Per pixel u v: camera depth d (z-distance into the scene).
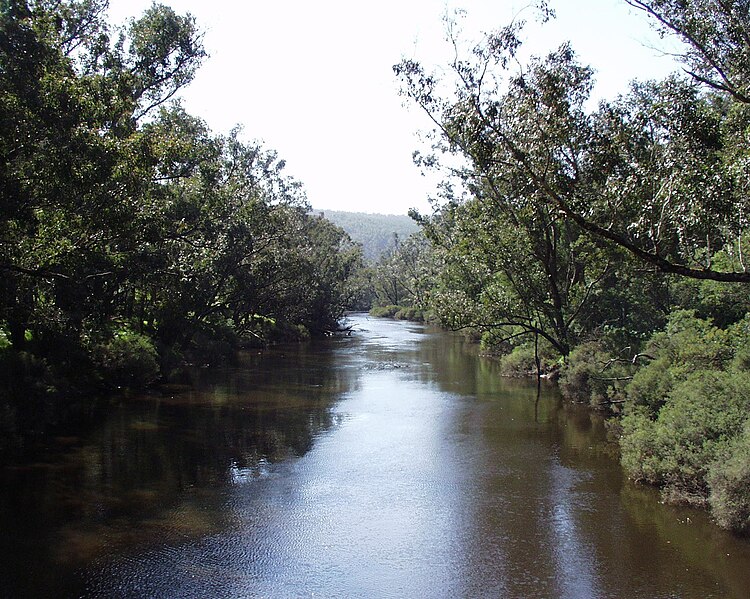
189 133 27.50
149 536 10.16
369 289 111.06
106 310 19.28
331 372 30.72
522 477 13.49
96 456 14.75
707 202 10.26
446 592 8.37
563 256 28.22
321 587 8.50
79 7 19.83
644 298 26.47
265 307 46.31
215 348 34.88
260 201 34.78
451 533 10.41
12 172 13.60
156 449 15.45
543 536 10.25
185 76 25.83
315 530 10.52
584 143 12.47
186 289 27.12
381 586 8.55
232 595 8.24
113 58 23.31
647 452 12.99
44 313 16.75
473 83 12.40
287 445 16.17
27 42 12.68
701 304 23.55
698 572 8.84
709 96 15.52
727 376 13.22
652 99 12.83
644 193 11.95
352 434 17.44
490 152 12.18
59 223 14.96
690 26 13.42
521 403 22.28
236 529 10.52
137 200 17.17
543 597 8.23
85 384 21.50
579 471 13.91
